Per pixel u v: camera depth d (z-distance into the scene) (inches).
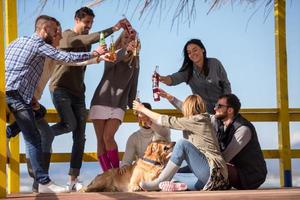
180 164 213.6
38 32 217.9
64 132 251.3
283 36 289.0
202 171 212.2
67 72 249.9
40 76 213.0
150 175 218.5
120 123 246.8
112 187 225.3
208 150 214.4
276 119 289.0
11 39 253.8
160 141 224.2
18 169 254.2
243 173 222.7
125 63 247.6
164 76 256.5
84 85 258.7
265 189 223.1
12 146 253.4
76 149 254.1
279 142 286.8
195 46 254.2
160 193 193.5
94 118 246.1
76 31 249.4
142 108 226.4
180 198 182.7
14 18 254.1
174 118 219.3
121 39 246.7
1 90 195.0
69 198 186.4
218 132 229.8
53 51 208.5
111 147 244.2
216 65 257.4
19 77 206.8
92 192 211.9
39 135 209.5
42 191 208.8
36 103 229.3
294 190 209.0
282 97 286.7
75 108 254.2
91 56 212.2
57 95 249.9
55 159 272.5
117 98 244.8
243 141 224.1
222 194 186.5
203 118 216.7
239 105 229.1
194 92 260.8
